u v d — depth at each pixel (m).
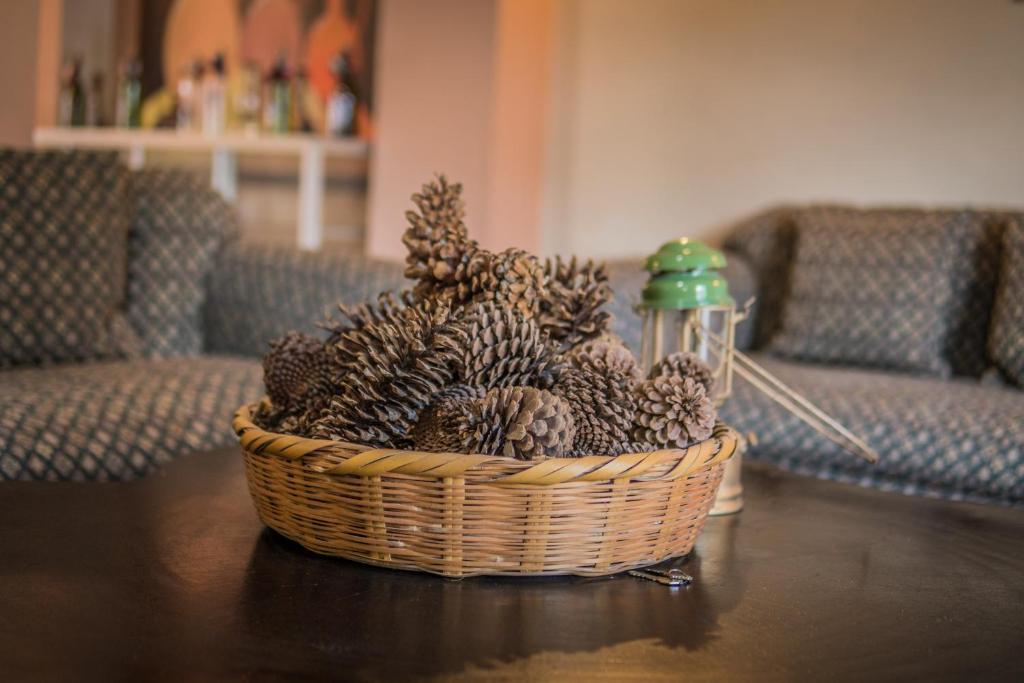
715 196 3.73
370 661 0.77
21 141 3.16
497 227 4.18
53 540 1.03
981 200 3.29
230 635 0.81
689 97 3.76
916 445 2.21
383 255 4.46
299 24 5.02
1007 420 2.21
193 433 1.85
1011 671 0.82
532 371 0.96
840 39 3.48
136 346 2.47
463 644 0.81
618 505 0.93
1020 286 2.71
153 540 1.04
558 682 0.75
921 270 2.91
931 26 3.33
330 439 0.97
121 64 5.31
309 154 4.43
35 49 3.17
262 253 2.60
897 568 1.08
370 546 0.95
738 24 3.66
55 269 2.28
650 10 3.82
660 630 0.86
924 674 0.81
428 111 4.33
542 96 4.06
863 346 2.93
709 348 1.28
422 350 0.94
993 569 1.10
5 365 2.20
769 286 3.29
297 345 1.11
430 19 4.31
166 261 2.59
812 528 1.22
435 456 0.88
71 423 1.75
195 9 5.28
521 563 0.93
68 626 0.82
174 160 4.80
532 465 0.88
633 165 3.88
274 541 1.05
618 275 2.87
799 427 2.32
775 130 3.61
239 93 5.16
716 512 1.26
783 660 0.82
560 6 4.00
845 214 3.15
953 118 3.31
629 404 0.97
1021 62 3.21
